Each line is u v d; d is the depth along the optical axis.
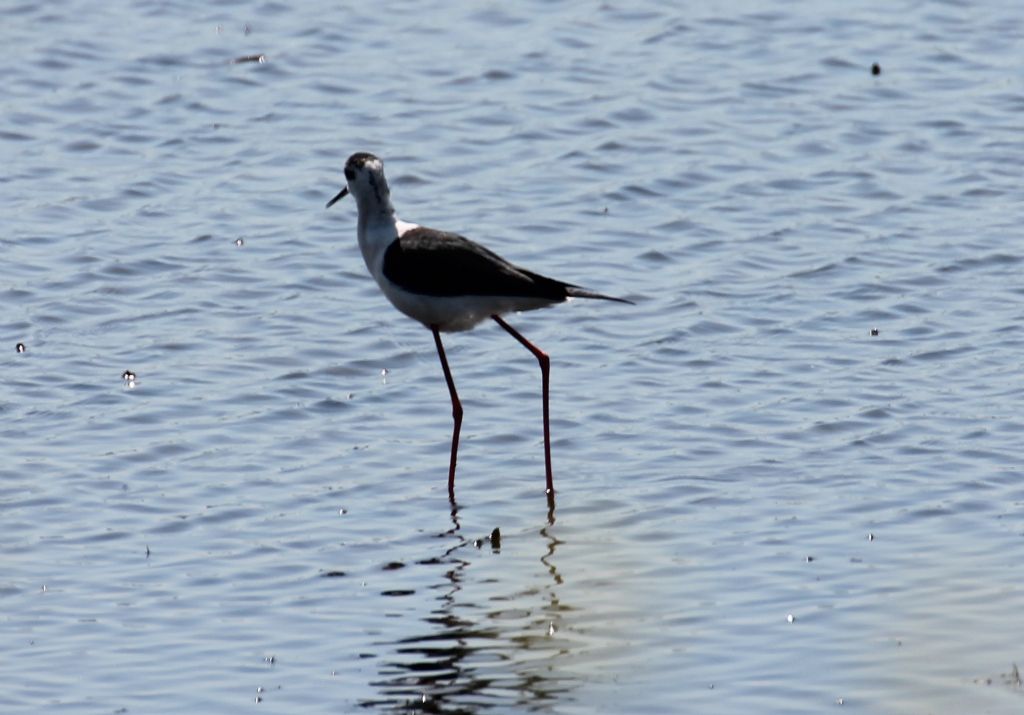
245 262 17.36
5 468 13.02
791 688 9.72
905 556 11.42
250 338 15.68
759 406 14.09
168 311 16.23
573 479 12.92
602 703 9.64
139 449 13.43
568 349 15.41
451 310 12.84
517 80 22.06
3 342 15.48
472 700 9.72
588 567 11.48
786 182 19.28
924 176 19.41
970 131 20.61
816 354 15.12
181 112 21.17
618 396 14.41
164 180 19.36
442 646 10.41
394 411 14.27
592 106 21.27
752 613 10.70
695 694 9.70
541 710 9.58
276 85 21.94
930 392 14.20
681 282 16.84
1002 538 11.63
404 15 24.19
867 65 22.62
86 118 20.95
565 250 17.64
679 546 11.75
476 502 12.59
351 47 23.09
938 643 10.16
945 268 16.97
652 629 10.55
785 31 23.70
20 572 11.45
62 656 10.32
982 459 12.89
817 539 11.74
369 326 15.95
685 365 15.02
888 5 24.70
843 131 20.66
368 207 13.04
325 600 11.07
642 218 18.44
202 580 11.36
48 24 23.64
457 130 20.69
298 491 12.77
